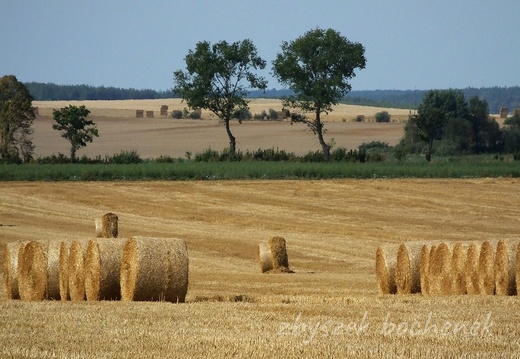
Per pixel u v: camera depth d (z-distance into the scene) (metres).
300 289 74.56
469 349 40.53
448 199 167.25
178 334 43.28
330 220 145.38
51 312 50.88
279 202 163.62
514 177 197.75
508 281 63.44
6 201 156.25
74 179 187.25
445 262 67.06
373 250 114.25
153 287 58.25
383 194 172.88
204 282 81.62
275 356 38.66
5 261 67.56
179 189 176.25
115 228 108.56
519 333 44.81
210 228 135.12
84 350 39.62
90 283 60.88
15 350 39.44
